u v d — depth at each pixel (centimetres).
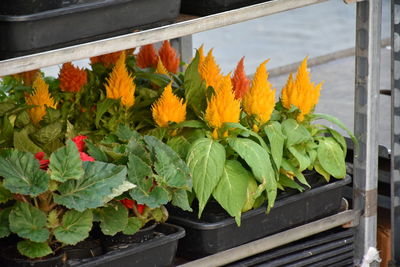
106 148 236
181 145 258
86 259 227
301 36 762
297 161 273
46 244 214
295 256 279
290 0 255
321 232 296
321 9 866
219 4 248
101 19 226
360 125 288
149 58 303
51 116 249
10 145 245
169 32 231
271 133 261
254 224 263
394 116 293
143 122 275
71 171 213
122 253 230
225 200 248
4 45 213
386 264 319
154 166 230
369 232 297
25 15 210
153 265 241
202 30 238
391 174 299
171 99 254
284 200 269
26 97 261
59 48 221
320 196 281
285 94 277
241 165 256
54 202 218
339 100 391
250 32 776
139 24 236
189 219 257
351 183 326
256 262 270
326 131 287
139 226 231
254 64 677
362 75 282
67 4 218
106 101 258
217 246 255
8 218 216
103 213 227
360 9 277
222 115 254
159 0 238
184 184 231
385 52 481
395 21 286
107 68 285
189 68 266
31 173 212
